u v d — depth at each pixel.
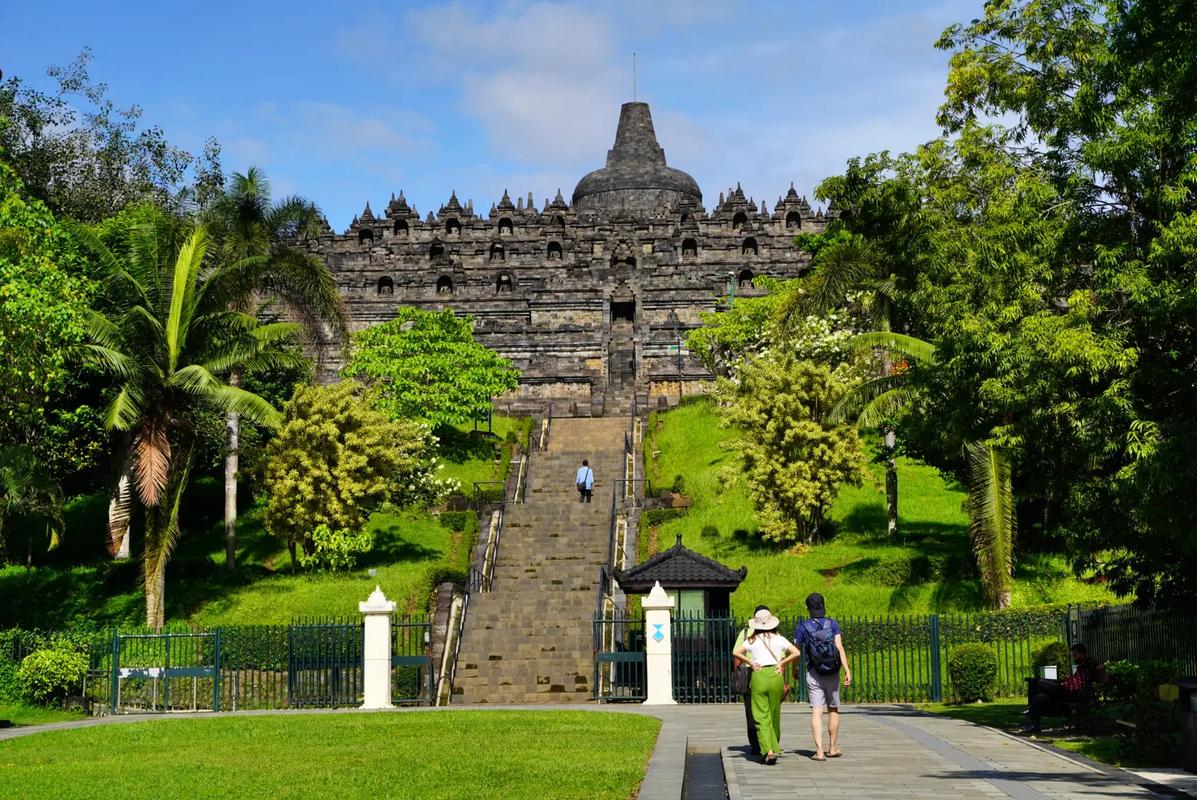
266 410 40.34
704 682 32.47
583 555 46.53
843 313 58.09
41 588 45.84
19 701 32.56
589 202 115.12
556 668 36.62
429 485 50.62
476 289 93.88
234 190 49.91
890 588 41.81
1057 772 16.66
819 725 18.00
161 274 41.50
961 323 25.44
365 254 102.38
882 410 39.91
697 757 19.20
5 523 44.62
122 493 46.28
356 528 46.34
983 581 37.25
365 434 46.88
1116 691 25.22
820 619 18.34
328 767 18.05
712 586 33.94
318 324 47.41
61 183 62.31
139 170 66.94
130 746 21.59
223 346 41.97
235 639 35.19
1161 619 28.52
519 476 55.50
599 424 66.25
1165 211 22.78
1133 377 21.61
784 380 46.91
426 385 61.53
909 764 17.42
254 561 49.03
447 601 39.94
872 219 37.72
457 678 36.22
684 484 53.62
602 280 87.94
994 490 36.75
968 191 35.19
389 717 26.22
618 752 19.27
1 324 34.09
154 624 38.69
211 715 29.45
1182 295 20.38
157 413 39.41
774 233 100.00
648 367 77.94
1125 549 26.34
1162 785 15.59
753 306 65.38
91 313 39.19
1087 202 24.64
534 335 82.19
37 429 46.97
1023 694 31.20
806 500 45.44
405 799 15.05
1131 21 21.70
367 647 31.83
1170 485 19.31
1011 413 26.17
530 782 16.17
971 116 34.25
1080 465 24.33
